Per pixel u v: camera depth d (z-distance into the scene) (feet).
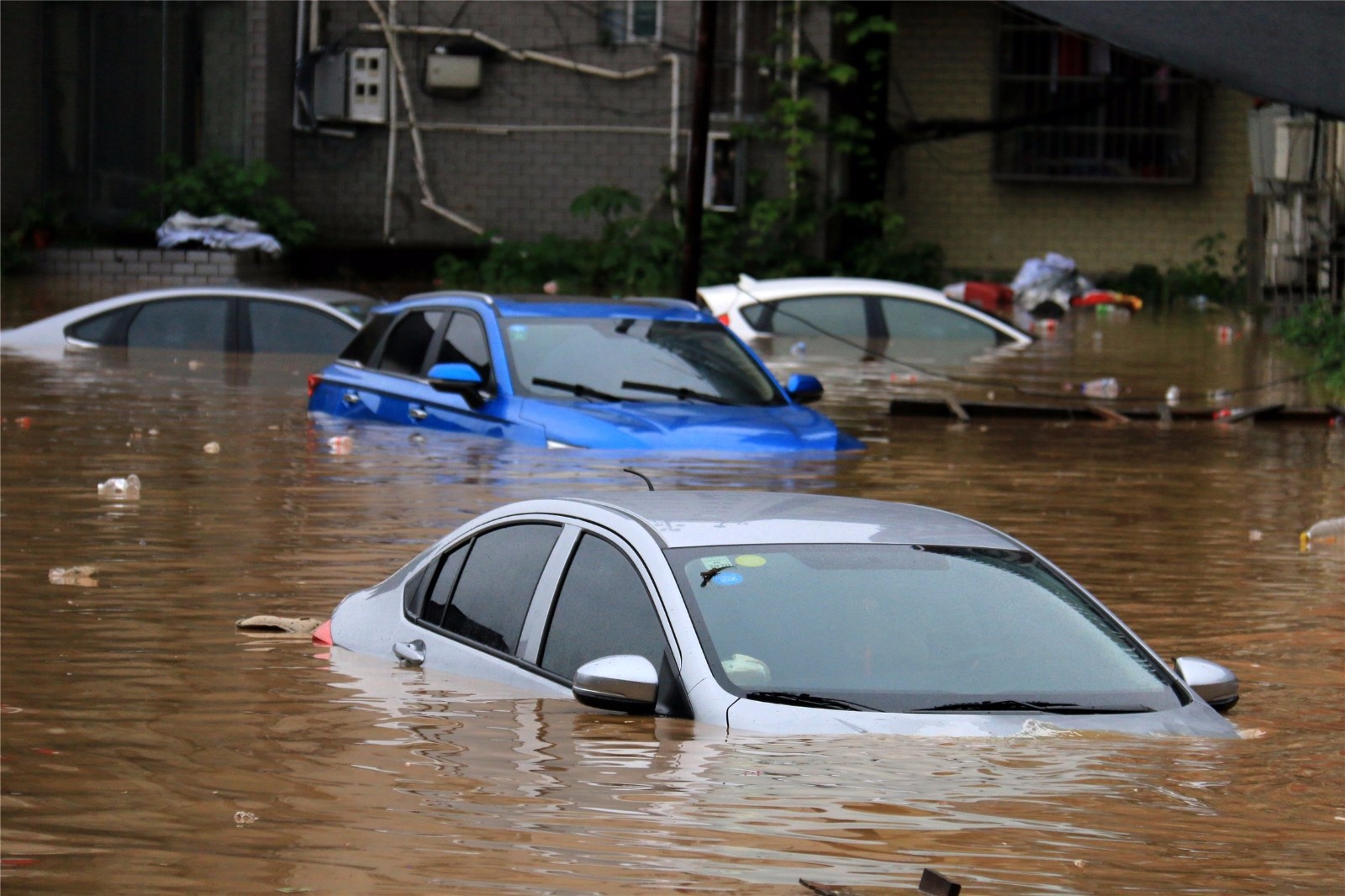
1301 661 35.19
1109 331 136.98
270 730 27.66
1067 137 192.03
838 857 20.44
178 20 164.35
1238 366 107.96
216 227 159.63
